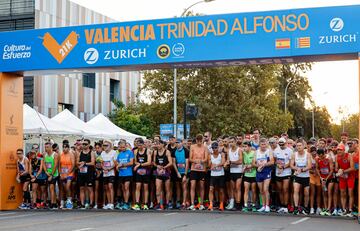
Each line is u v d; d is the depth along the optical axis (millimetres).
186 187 16875
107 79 42562
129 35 16500
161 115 37438
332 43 14734
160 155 16828
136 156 17016
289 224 12867
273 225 12586
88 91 40156
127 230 11516
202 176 16516
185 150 16922
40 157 18078
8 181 17797
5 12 35031
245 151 16156
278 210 15883
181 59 15984
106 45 16703
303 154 15398
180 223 12922
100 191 17797
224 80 36562
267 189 15766
